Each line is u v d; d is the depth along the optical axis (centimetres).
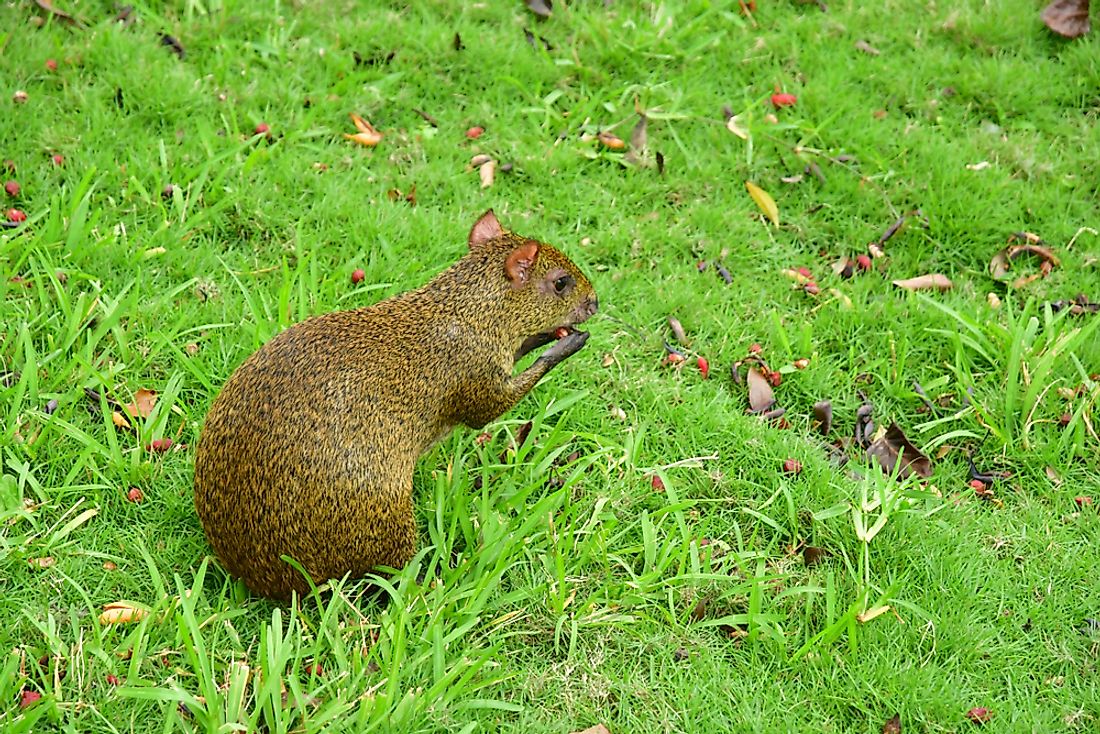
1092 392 916
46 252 917
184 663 709
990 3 1244
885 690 738
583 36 1198
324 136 1085
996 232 1052
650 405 902
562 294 837
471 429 854
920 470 891
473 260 810
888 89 1171
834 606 767
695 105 1145
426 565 793
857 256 1043
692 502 804
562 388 905
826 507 844
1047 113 1155
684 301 975
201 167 1010
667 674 741
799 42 1214
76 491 788
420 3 1214
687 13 1234
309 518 714
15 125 1030
